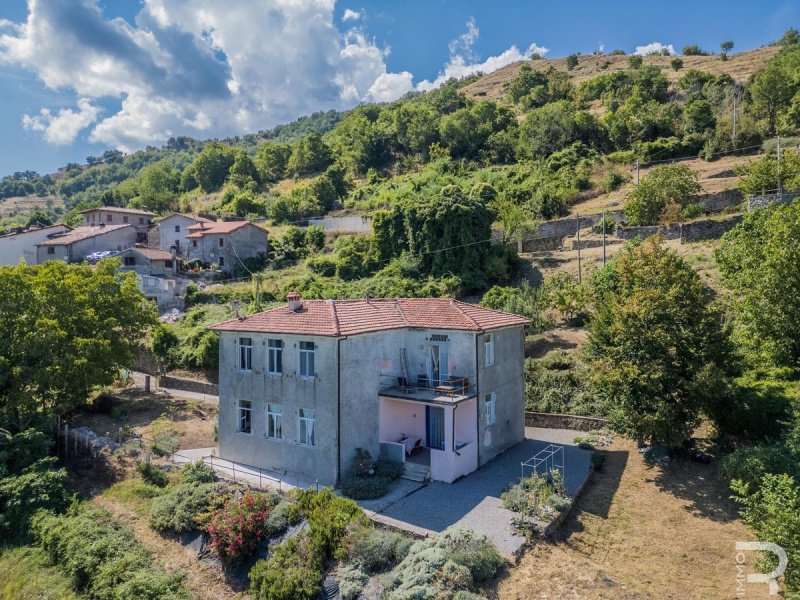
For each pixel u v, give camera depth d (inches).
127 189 4611.2
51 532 823.7
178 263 2583.7
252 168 4564.5
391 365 985.5
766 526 502.9
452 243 1937.7
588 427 1165.7
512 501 770.8
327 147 4557.1
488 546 638.5
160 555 780.6
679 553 678.5
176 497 856.9
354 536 661.3
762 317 979.3
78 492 952.9
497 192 2527.1
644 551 687.1
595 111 3914.9
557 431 1189.1
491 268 1895.9
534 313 1557.6
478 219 1957.4
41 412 1149.7
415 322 1019.9
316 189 3383.4
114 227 2733.8
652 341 901.8
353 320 936.3
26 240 2706.7
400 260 2025.1
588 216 2123.5
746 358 1041.5
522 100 4571.9
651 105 3267.7
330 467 858.8
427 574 582.6
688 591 601.3
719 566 647.1
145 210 3713.1
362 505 784.3
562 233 2117.4
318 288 2048.5
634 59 5093.5
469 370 959.6
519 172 3016.7
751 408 922.1
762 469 745.0
